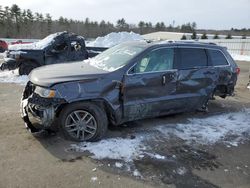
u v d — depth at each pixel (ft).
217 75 20.83
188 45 19.47
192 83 19.29
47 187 11.49
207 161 14.43
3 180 11.82
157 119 20.06
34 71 17.10
